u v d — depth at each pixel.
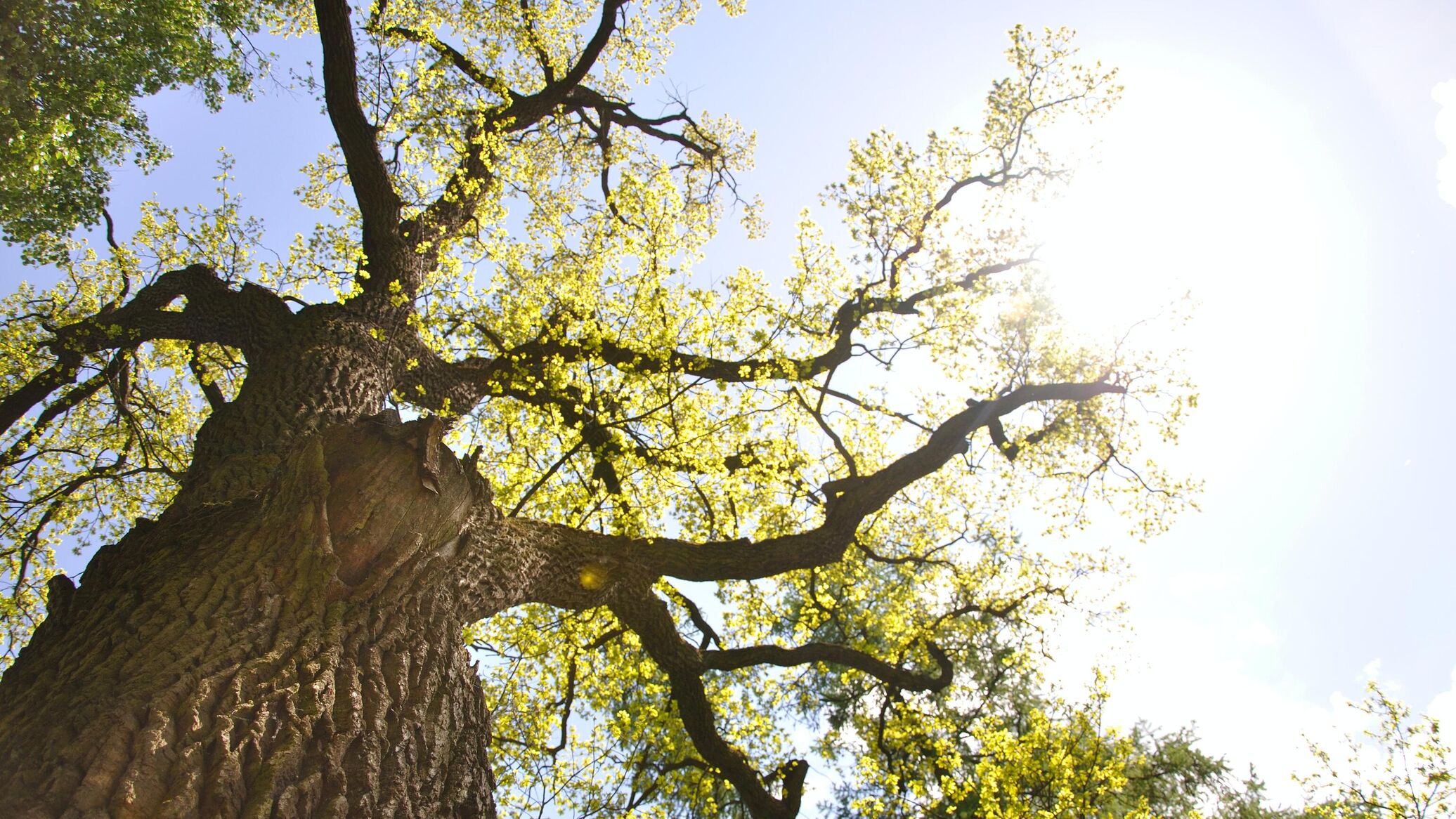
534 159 11.49
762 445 7.95
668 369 7.21
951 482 10.59
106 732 2.55
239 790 2.52
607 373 7.18
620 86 12.64
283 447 4.97
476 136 8.59
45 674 3.04
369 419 4.40
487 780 3.64
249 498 4.09
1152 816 11.87
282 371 5.68
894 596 10.63
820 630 13.09
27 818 2.23
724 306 7.91
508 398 8.13
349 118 6.74
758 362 7.62
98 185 8.02
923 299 9.07
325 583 3.48
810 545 6.51
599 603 5.69
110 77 6.84
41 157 6.49
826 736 9.28
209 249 8.49
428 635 3.74
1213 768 14.12
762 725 8.50
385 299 6.90
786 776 7.80
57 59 6.36
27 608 8.02
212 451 4.91
